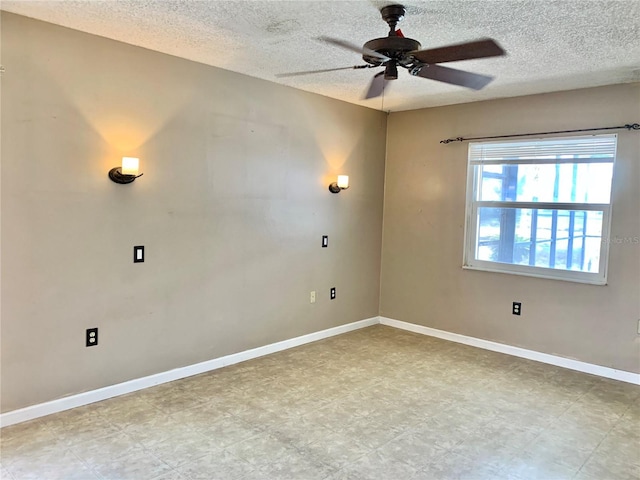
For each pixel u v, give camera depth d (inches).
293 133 166.6
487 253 179.3
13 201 106.6
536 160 164.6
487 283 177.5
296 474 92.3
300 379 142.4
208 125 141.2
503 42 111.0
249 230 155.8
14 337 109.2
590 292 153.5
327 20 101.6
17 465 93.0
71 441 102.8
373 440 106.3
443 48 88.7
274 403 124.8
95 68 116.6
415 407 124.1
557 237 161.5
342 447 102.9
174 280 137.3
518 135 166.9
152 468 93.1
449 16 96.3
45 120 109.7
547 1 88.3
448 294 188.7
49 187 111.6
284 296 169.9
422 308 197.2
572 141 156.1
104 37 116.8
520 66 129.8
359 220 197.6
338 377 144.8
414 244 198.7
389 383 140.7
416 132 195.8
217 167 144.6
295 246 171.9
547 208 163.0
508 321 172.6
